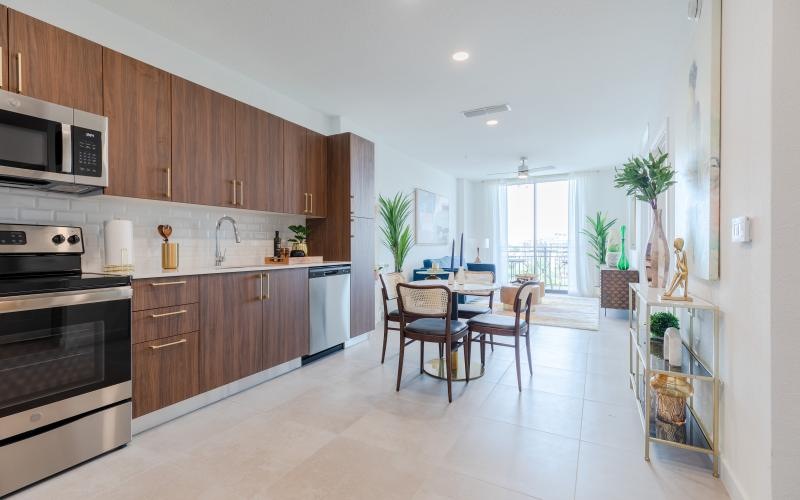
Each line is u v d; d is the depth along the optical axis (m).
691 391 2.07
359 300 4.20
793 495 1.31
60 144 1.95
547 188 8.44
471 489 1.71
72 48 2.11
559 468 1.87
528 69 3.30
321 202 4.06
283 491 1.70
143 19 2.59
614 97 3.91
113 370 2.03
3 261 1.94
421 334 2.80
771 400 1.34
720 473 1.79
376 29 2.70
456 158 6.64
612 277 5.59
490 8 2.46
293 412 2.49
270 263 3.56
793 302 1.32
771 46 1.34
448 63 3.20
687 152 2.42
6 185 2.06
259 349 2.98
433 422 2.35
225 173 2.99
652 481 1.77
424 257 7.06
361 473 1.83
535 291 6.32
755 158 1.46
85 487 1.72
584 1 2.38
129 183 2.36
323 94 3.85
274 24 2.65
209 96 2.88
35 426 1.74
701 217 2.06
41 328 1.77
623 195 7.48
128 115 2.36
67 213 2.35
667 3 2.39
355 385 2.97
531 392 2.81
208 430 2.25
